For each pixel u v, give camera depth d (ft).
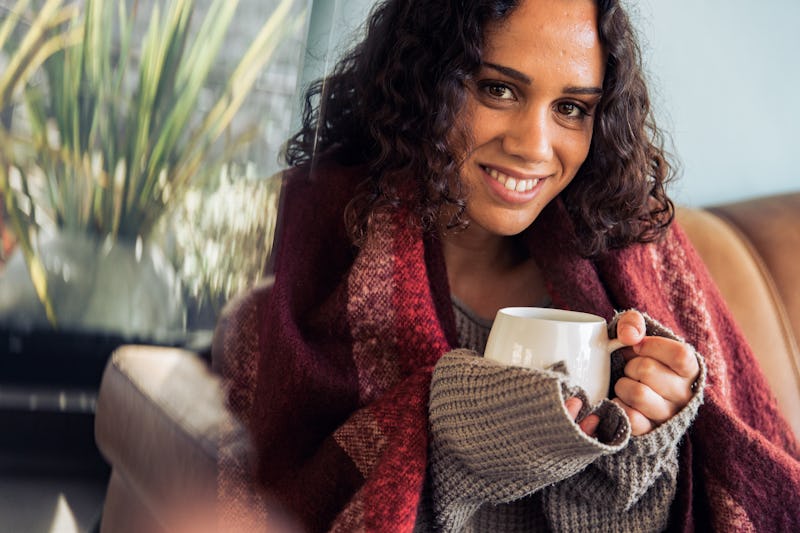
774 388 3.35
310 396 2.23
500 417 1.76
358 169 2.58
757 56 3.96
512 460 1.79
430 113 2.32
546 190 2.43
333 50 2.93
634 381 1.90
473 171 2.37
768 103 4.01
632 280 2.64
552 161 2.37
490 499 1.96
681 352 1.87
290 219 2.42
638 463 1.90
